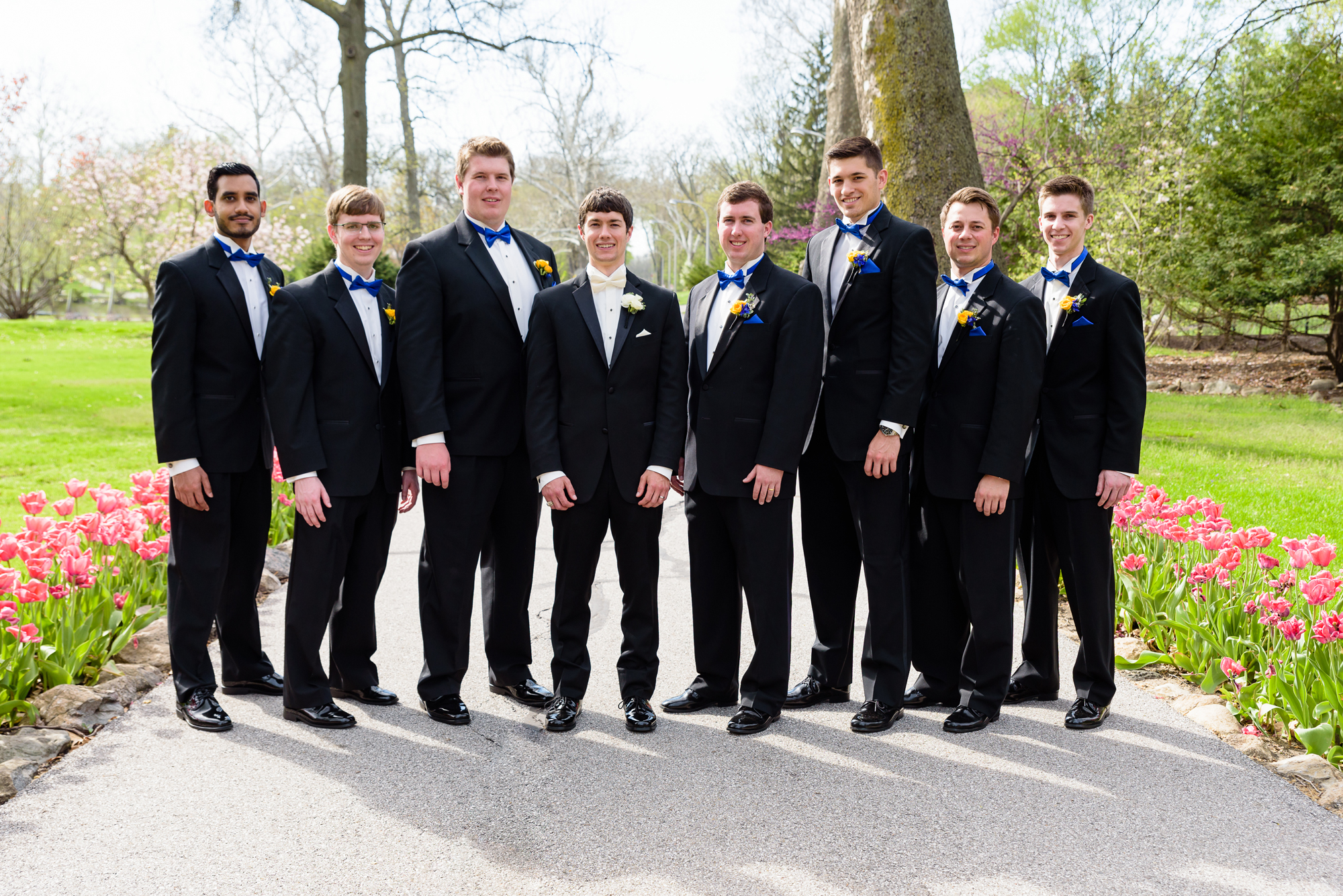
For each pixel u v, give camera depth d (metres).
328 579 3.30
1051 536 3.48
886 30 8.21
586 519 3.29
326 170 34.47
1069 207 3.42
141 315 46.41
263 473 3.51
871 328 3.34
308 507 3.24
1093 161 16.84
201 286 3.30
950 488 3.32
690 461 3.42
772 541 3.28
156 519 4.83
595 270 3.33
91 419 12.10
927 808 2.70
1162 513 4.81
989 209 3.38
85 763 2.96
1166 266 16.55
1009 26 23.61
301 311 3.31
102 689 3.44
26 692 3.29
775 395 3.21
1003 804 2.72
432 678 3.36
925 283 3.26
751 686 3.34
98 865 2.38
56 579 3.77
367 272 3.51
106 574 4.13
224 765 2.96
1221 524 4.29
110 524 4.25
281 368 3.26
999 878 2.34
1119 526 5.14
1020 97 22.69
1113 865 2.40
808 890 2.29
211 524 3.34
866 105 8.47
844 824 2.61
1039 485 3.46
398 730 3.26
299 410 3.27
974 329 3.31
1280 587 3.77
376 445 3.41
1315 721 3.09
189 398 3.27
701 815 2.66
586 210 3.31
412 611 4.67
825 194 13.70
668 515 7.22
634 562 3.33
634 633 3.39
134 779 2.86
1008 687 3.42
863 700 3.56
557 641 3.38
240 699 3.56
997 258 8.30
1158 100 16.12
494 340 3.36
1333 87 15.12
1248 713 3.29
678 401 3.31
